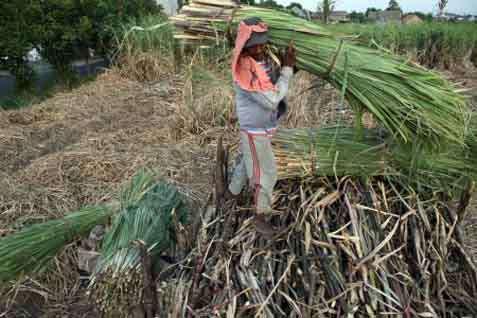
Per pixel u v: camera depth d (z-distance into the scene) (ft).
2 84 31.58
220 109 18.90
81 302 10.34
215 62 21.59
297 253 8.71
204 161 15.98
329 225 9.13
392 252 8.57
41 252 10.00
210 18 8.36
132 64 27.68
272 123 8.48
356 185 9.57
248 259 8.64
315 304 8.05
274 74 8.38
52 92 28.19
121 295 8.61
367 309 8.00
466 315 8.58
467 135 9.72
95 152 16.25
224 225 9.26
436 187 9.84
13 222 12.39
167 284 8.95
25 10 26.43
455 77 33.09
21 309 10.20
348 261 8.57
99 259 9.32
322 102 20.11
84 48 30.76
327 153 9.57
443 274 8.78
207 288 8.52
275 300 8.23
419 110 8.44
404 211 9.49
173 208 10.15
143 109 22.40
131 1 33.91
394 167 9.66
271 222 9.37
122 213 10.10
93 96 24.79
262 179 8.59
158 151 16.53
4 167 16.26
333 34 8.66
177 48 28.09
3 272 9.48
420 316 8.19
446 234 9.30
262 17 8.31
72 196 13.69
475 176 9.80
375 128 10.53
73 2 28.32
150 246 9.47
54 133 19.56
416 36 38.60
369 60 8.49
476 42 41.14
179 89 23.75
